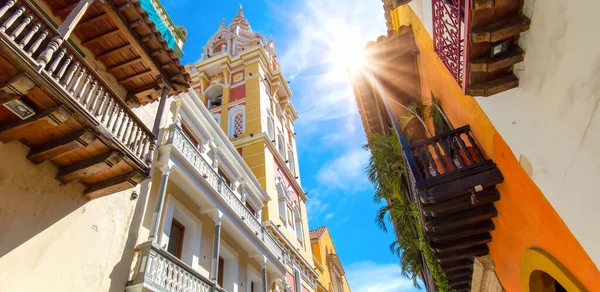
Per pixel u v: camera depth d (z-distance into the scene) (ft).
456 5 14.57
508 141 14.57
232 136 77.36
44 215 20.79
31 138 20.04
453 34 15.57
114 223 25.99
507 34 11.55
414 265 42.68
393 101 37.19
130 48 27.53
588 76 8.60
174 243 34.45
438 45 18.12
